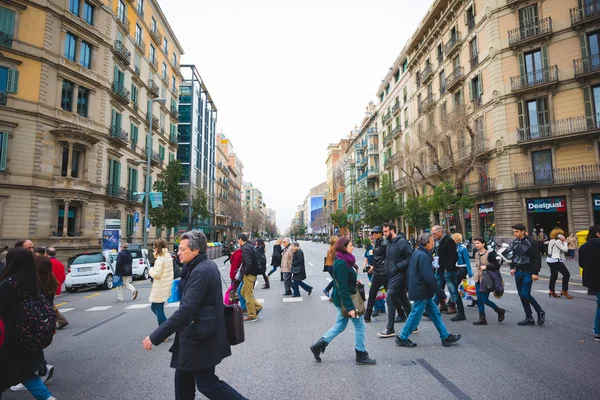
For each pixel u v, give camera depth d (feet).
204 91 195.00
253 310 26.68
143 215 106.63
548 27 75.56
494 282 23.17
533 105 78.69
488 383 13.96
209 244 120.06
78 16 79.71
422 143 91.81
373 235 25.64
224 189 266.16
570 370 15.16
